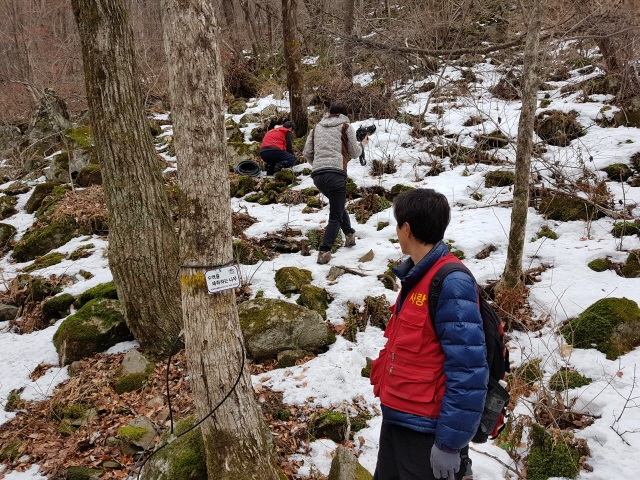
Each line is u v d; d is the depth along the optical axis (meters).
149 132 4.70
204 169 2.50
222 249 2.61
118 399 4.22
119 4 4.43
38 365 4.91
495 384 2.20
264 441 2.89
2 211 8.90
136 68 4.60
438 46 11.98
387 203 6.93
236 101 12.67
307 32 15.18
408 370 2.17
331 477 3.07
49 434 3.96
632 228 5.36
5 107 16.14
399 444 2.24
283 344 4.49
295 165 8.76
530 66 4.23
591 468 3.02
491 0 14.07
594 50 11.18
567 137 7.86
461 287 2.06
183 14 2.38
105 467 3.54
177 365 4.55
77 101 15.77
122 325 4.98
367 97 10.62
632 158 6.84
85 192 8.26
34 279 6.15
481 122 8.95
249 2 16.53
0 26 18.58
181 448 3.16
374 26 12.25
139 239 4.53
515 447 3.25
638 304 4.29
